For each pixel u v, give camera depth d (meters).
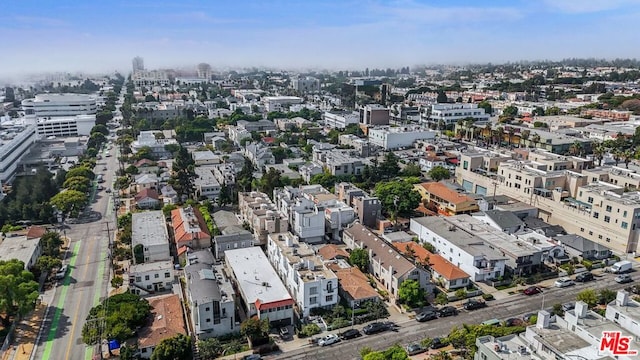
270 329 90.44
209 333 87.19
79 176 177.12
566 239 127.81
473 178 178.12
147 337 81.81
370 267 114.50
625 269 115.88
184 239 119.69
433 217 138.50
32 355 82.56
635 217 123.00
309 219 128.25
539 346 71.88
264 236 126.38
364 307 96.50
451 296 102.56
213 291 89.38
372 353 73.94
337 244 131.38
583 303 76.75
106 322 82.62
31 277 95.69
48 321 93.00
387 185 153.88
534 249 115.19
